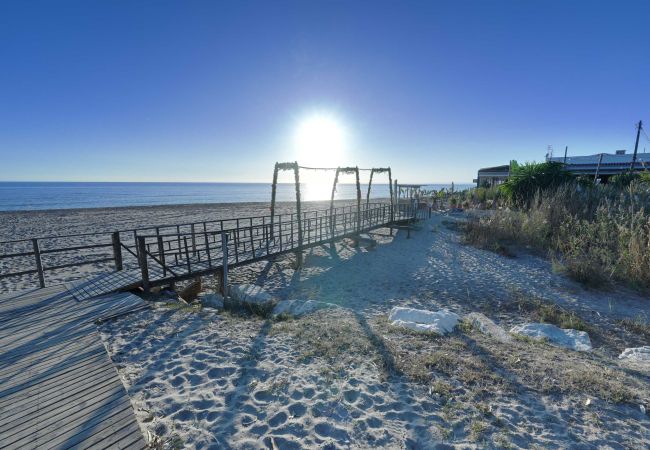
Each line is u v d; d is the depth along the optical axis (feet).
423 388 10.46
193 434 8.44
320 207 111.45
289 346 13.44
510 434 8.46
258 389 10.42
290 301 19.79
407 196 87.92
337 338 14.10
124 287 19.57
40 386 10.03
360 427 8.79
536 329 17.79
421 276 28.86
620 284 25.50
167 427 8.69
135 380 10.87
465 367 11.68
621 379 11.37
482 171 124.16
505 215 43.70
